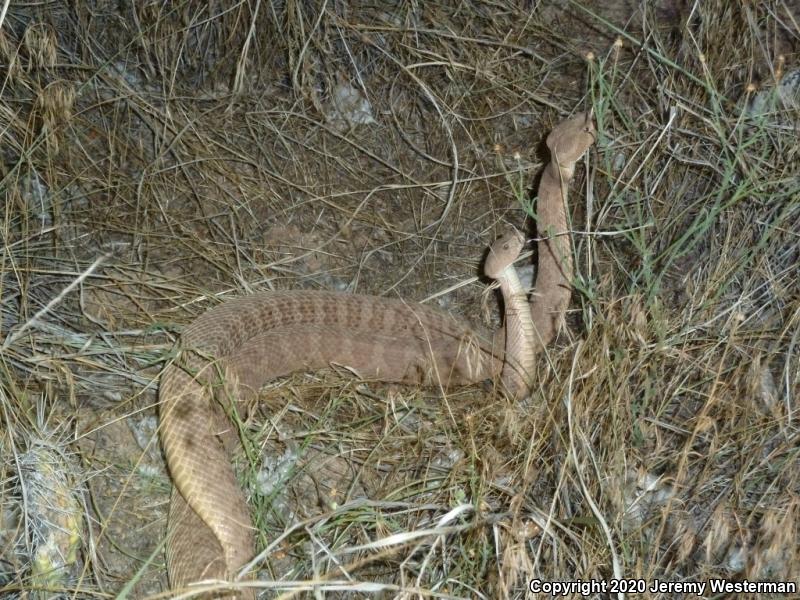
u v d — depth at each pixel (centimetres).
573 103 126
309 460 101
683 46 119
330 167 124
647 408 99
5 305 107
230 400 99
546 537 92
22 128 115
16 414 97
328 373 110
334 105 127
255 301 110
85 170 117
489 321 115
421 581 90
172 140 121
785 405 97
